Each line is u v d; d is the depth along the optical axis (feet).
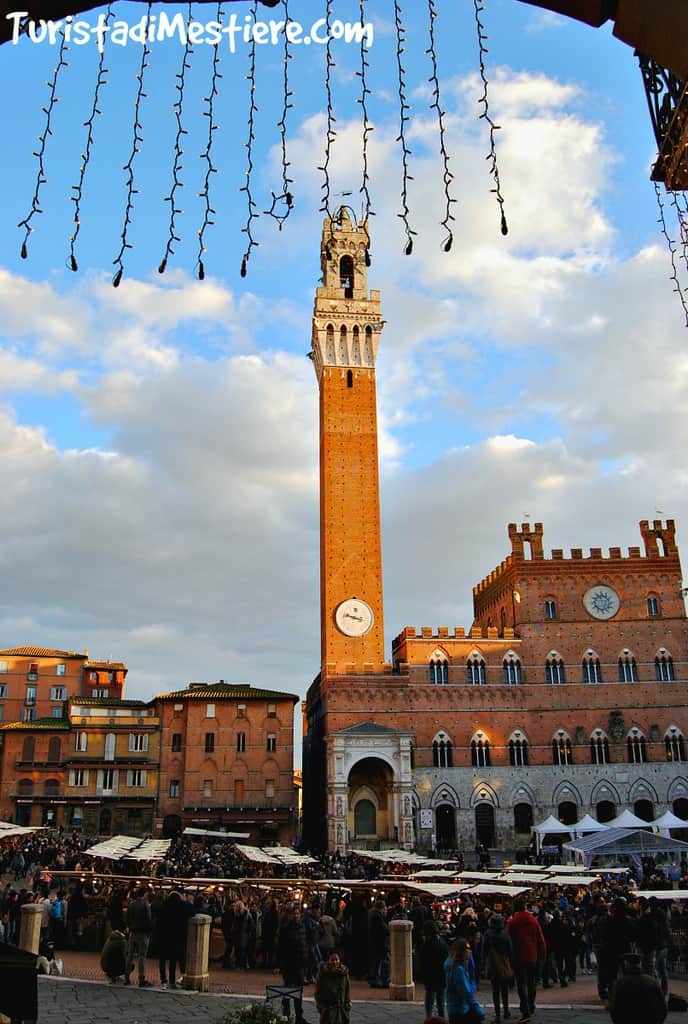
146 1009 91.09
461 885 142.10
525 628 363.76
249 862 236.02
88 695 517.14
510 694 354.54
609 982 100.73
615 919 102.22
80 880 166.81
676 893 133.90
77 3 35.37
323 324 392.88
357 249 410.93
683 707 356.38
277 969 127.54
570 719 353.51
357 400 385.29
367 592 360.28
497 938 94.12
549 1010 99.19
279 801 354.33
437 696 350.02
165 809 354.33
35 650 476.13
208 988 105.40
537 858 288.30
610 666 360.48
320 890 166.20
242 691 373.61
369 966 120.26
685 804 346.13
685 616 366.43
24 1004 45.37
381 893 147.23
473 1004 78.89
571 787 345.31
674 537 376.27
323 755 362.12
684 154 37.47
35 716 457.27
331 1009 75.61
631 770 348.38
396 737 332.39
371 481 374.43
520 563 371.35
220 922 139.64
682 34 32.86
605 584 369.91
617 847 207.72
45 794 355.77
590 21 35.50
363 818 340.59
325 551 365.61
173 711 365.40
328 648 351.25
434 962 92.73
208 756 357.61
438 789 339.57
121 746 362.12
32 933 113.39
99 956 134.51
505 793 342.64
